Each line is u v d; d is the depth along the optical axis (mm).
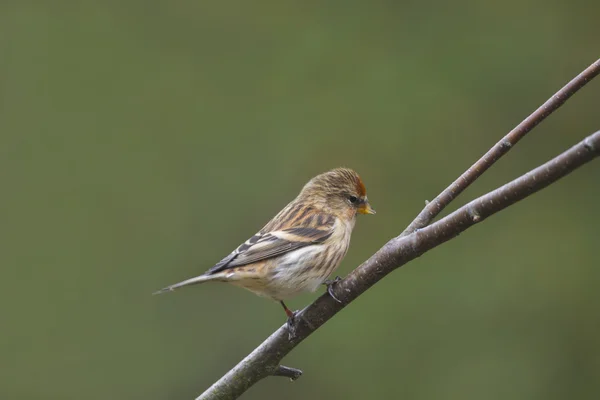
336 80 15625
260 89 15719
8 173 15273
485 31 15664
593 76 6551
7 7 16375
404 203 14539
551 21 15492
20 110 15711
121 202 15000
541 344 13211
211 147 15312
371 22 16078
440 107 15125
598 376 13000
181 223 14812
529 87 15109
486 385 12969
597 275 13562
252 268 8164
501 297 13547
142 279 14391
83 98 15812
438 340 13391
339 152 14984
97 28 16297
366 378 13211
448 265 13930
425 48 15742
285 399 13266
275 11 16281
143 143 15430
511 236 14133
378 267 6617
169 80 15867
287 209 8992
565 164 5574
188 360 13633
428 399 13016
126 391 13531
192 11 16328
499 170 14711
